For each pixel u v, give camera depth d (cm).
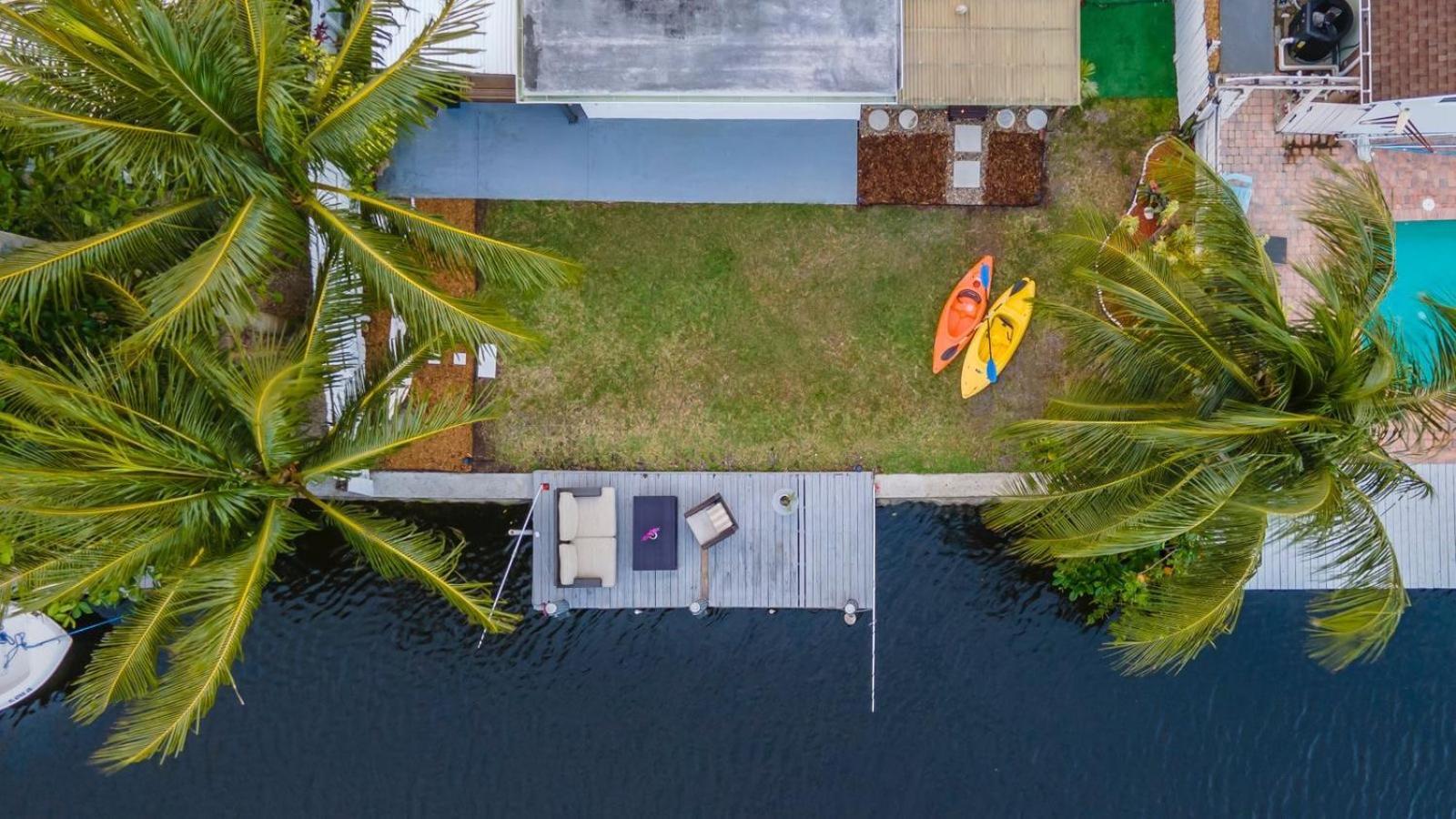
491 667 1532
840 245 1485
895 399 1490
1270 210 1438
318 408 1405
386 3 995
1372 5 1233
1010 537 1521
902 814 1537
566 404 1495
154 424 1024
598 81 1278
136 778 1516
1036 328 1480
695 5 1268
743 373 1495
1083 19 1456
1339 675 1507
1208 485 1055
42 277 930
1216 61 1316
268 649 1527
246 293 975
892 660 1536
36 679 1456
